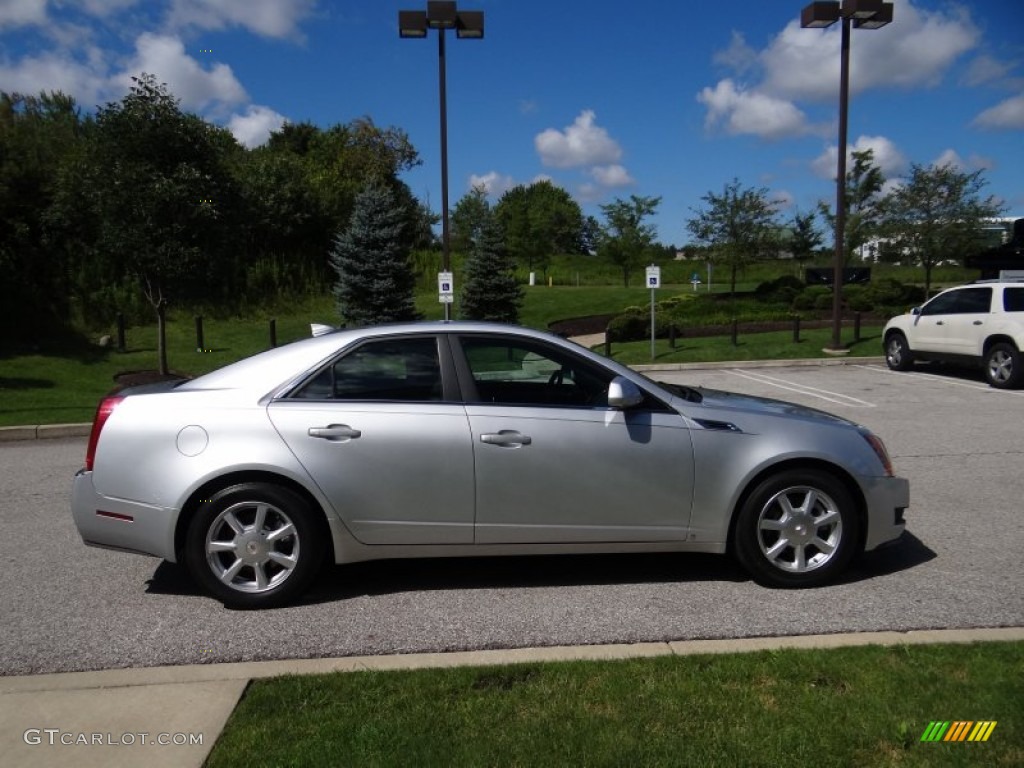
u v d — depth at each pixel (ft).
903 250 90.74
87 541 15.08
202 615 14.60
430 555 15.16
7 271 75.72
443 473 14.80
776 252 97.45
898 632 13.16
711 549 15.55
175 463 14.60
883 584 15.65
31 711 10.82
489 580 16.30
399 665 12.02
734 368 58.49
